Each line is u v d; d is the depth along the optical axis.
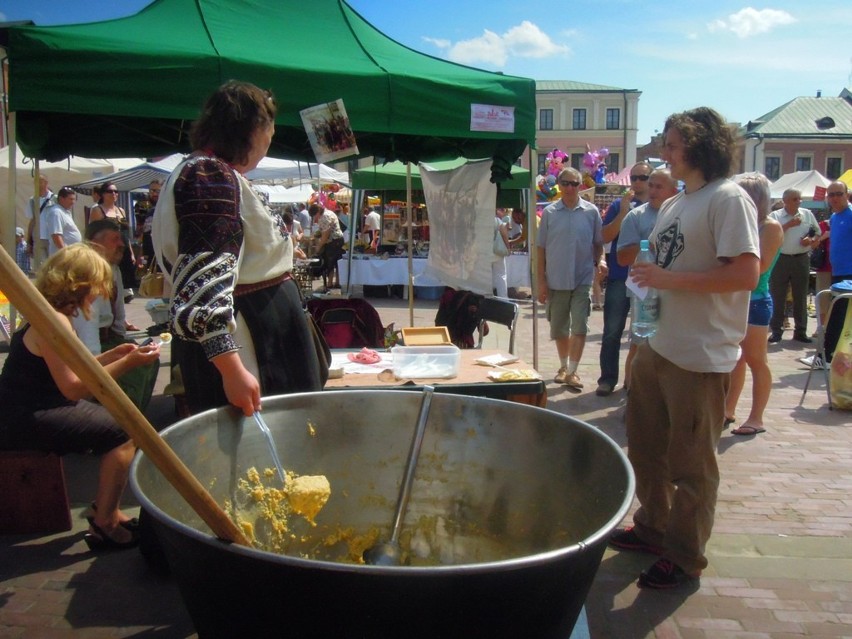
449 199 6.42
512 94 4.49
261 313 2.15
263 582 1.02
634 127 64.12
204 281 1.72
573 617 1.20
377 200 16.61
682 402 2.72
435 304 12.48
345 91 4.08
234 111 2.04
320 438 1.82
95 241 4.57
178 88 3.74
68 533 3.35
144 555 2.97
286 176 14.52
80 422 3.06
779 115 50.66
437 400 1.87
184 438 1.51
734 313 2.68
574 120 64.38
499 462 1.78
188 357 2.17
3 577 2.95
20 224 14.12
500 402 1.80
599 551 1.16
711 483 2.80
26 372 3.07
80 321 3.96
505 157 5.52
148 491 1.31
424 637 1.01
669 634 2.60
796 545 3.30
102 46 3.63
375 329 5.52
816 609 2.77
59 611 2.70
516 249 13.49
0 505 3.31
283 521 1.71
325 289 13.68
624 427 5.16
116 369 3.00
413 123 4.25
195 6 4.30
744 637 2.59
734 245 2.51
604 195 17.27
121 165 15.82
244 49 3.98
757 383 4.95
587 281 6.19
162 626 2.61
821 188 16.11
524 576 1.02
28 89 3.56
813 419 5.34
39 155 5.37
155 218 1.92
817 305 5.80
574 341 6.26
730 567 3.09
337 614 1.00
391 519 1.86
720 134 2.62
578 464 1.60
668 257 2.75
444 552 1.81
